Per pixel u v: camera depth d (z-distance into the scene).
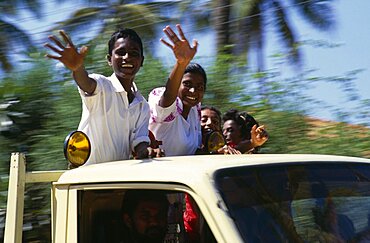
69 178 5.13
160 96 6.33
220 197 4.35
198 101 6.59
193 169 4.53
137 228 5.01
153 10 19.41
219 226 4.27
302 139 9.40
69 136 5.37
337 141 9.26
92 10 18.42
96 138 5.77
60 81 8.95
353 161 5.14
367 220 4.87
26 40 15.51
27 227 7.39
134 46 5.95
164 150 6.35
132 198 4.98
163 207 4.93
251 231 4.33
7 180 8.12
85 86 5.61
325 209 4.73
